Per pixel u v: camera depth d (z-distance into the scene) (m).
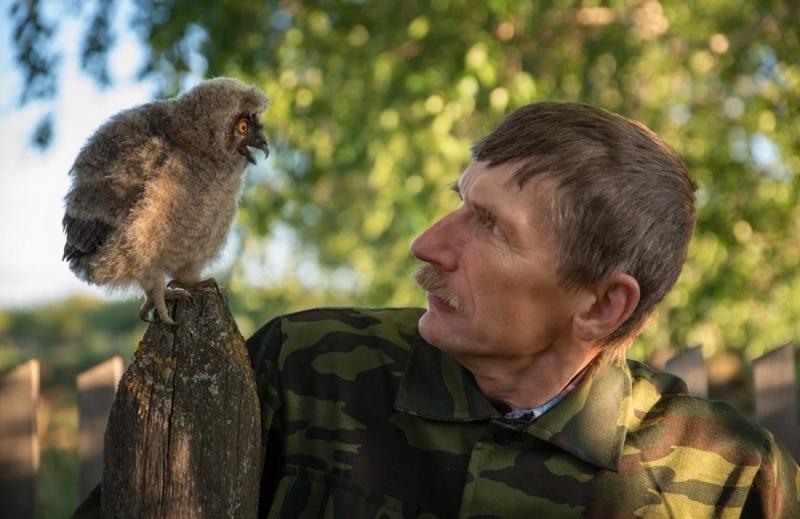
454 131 6.17
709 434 1.87
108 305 14.67
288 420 1.83
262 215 6.33
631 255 1.73
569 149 1.72
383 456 1.80
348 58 6.04
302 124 6.02
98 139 2.26
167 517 1.66
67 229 2.28
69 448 6.07
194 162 2.25
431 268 1.81
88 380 2.97
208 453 1.67
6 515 2.96
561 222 1.71
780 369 3.13
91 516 1.80
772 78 6.18
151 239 2.18
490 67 5.29
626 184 1.72
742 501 1.83
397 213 6.50
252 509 1.71
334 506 1.77
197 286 2.29
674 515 1.79
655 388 1.97
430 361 1.86
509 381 1.83
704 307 5.81
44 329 13.30
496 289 1.74
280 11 6.15
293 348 1.89
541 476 1.77
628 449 1.82
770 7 5.95
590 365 1.88
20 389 2.97
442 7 5.62
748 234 5.88
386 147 5.82
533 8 5.57
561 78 6.19
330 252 8.66
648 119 6.24
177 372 1.70
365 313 1.97
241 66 5.71
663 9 5.90
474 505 1.75
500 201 1.72
